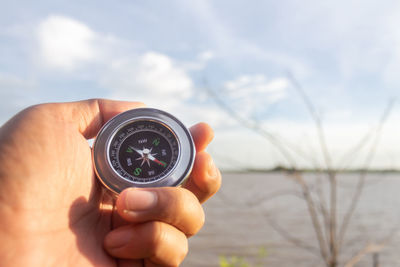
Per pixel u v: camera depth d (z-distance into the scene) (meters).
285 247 1.70
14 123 0.14
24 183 0.13
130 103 0.18
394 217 2.30
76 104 0.17
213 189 0.17
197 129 0.19
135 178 0.16
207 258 1.55
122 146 0.16
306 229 2.09
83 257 0.13
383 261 1.27
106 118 0.18
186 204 0.14
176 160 0.16
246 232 2.07
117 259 0.14
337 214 2.05
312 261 1.45
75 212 0.14
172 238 0.14
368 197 4.13
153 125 0.17
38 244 0.12
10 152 0.13
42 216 0.13
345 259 0.80
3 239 0.12
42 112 0.15
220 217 2.56
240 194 3.65
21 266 0.12
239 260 0.51
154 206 0.13
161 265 0.14
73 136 0.15
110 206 0.16
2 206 0.12
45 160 0.14
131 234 0.13
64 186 0.14
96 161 0.16
